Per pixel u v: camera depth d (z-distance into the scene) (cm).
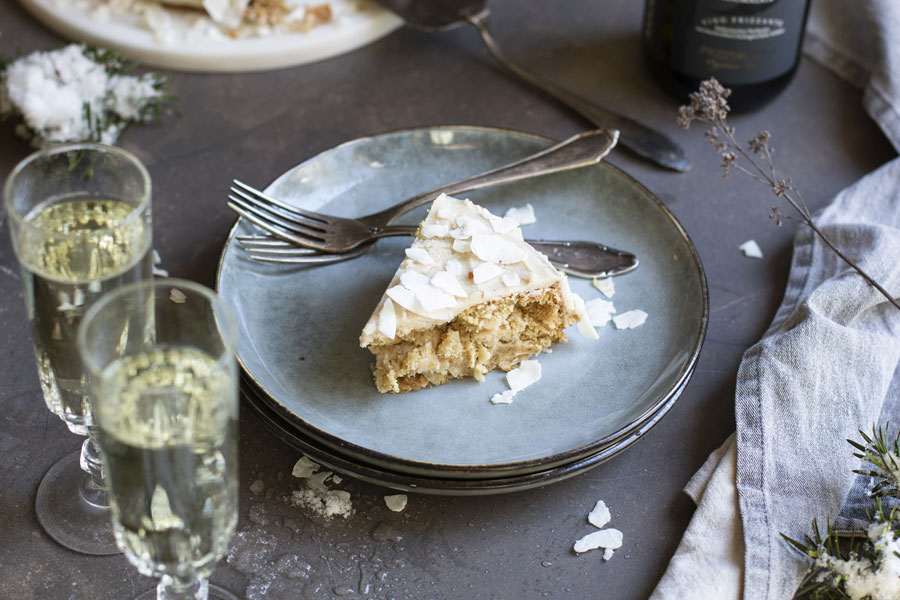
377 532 72
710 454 75
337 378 76
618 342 78
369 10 100
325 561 71
